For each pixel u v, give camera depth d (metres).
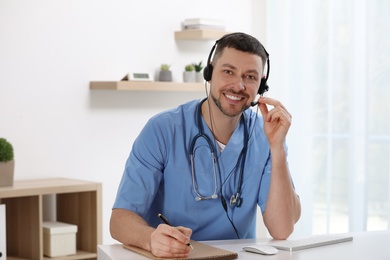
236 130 2.30
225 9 4.66
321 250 1.95
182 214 2.25
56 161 3.98
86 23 4.07
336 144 4.30
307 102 4.48
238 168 2.29
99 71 4.13
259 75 2.14
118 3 4.19
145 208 2.18
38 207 3.42
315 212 4.44
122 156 4.25
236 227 2.29
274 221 2.22
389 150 3.98
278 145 2.21
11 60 3.81
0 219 3.26
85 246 3.69
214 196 2.25
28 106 3.87
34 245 3.46
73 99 4.03
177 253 1.82
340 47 4.27
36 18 3.89
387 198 4.02
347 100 4.25
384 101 4.02
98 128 4.14
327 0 4.36
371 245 2.03
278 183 2.23
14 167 3.77
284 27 4.62
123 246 2.01
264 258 1.84
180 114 2.30
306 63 4.48
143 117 4.34
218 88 2.13
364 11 4.10
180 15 4.45
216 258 1.82
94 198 3.61
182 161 2.24
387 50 4.00
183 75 4.41
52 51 3.95
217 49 2.16
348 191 4.23
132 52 4.26
